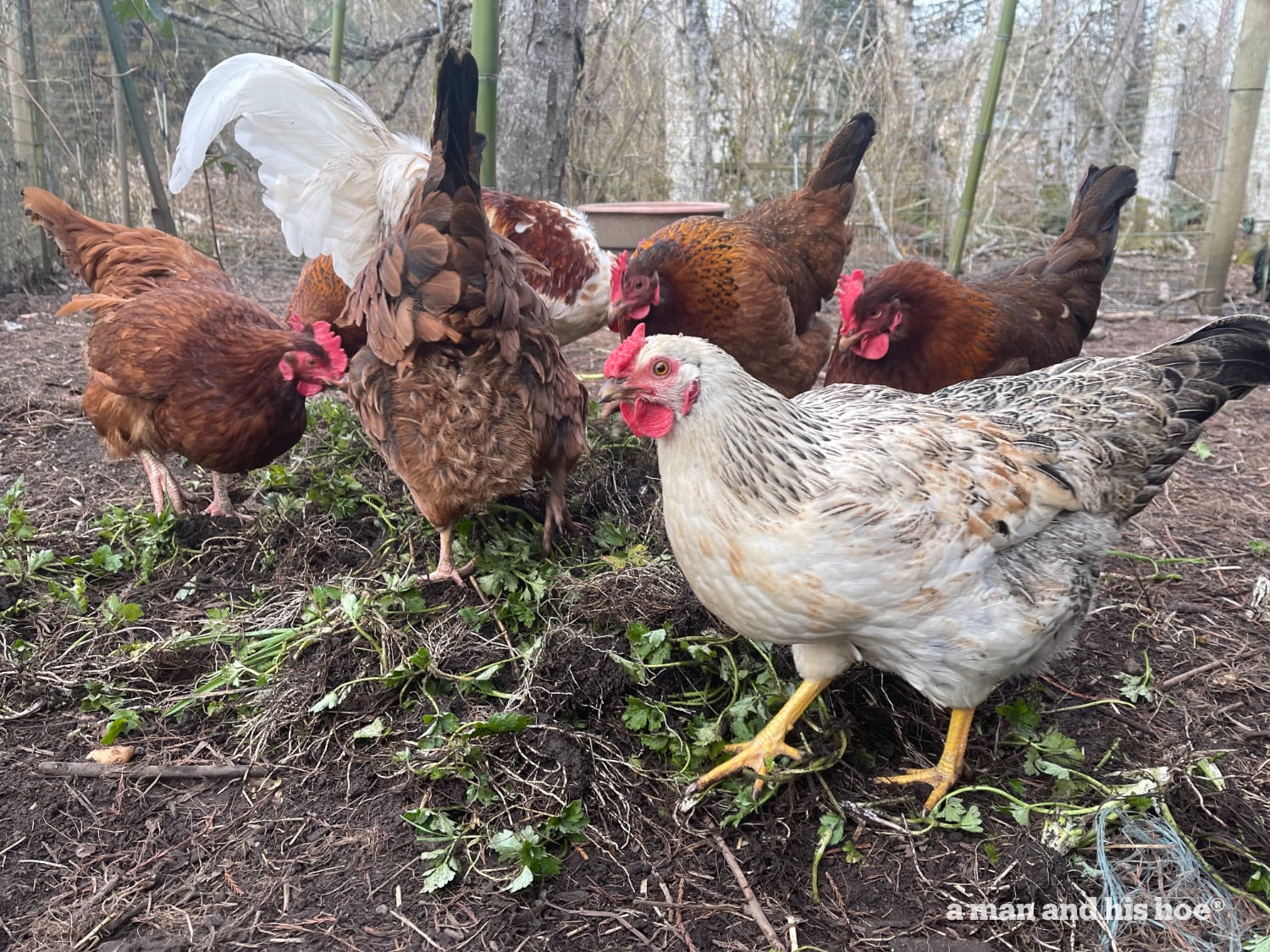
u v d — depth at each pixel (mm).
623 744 725
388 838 645
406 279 779
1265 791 708
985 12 3301
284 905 595
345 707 750
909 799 687
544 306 875
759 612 614
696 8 2744
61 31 2162
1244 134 2193
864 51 3262
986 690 665
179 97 2420
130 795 684
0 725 744
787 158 2934
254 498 1104
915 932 588
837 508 574
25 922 579
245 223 2693
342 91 1075
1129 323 2275
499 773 678
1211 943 581
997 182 3041
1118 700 803
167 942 566
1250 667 860
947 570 598
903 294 1002
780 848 647
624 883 618
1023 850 632
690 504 603
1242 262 2830
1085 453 681
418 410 819
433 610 846
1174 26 3223
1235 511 1201
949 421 681
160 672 807
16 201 2127
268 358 958
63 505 1110
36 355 1688
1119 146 3631
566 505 989
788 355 1141
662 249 1100
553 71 1657
